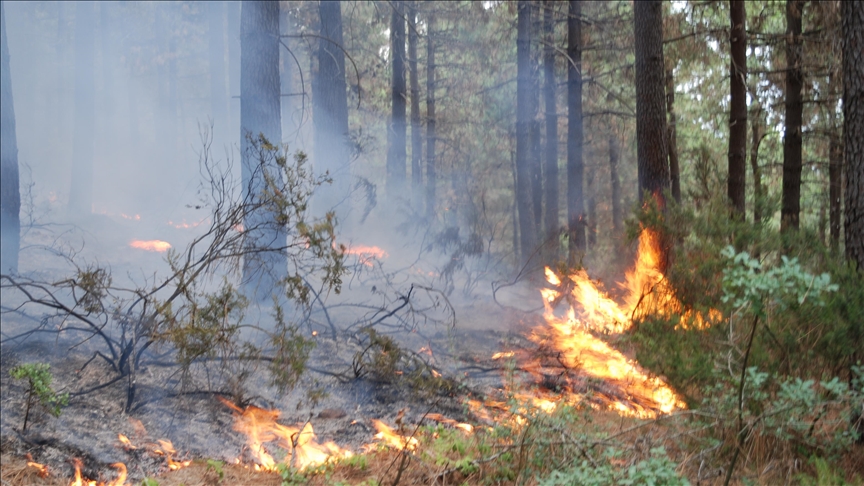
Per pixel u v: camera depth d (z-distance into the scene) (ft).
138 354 21.45
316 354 25.98
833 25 43.98
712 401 17.88
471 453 18.30
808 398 15.53
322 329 28.53
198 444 18.93
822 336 18.06
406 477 17.06
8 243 26.07
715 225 24.00
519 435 18.54
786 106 47.78
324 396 21.83
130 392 20.11
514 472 16.97
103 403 19.93
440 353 27.84
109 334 24.36
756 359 17.71
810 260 21.67
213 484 16.55
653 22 40.32
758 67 52.49
